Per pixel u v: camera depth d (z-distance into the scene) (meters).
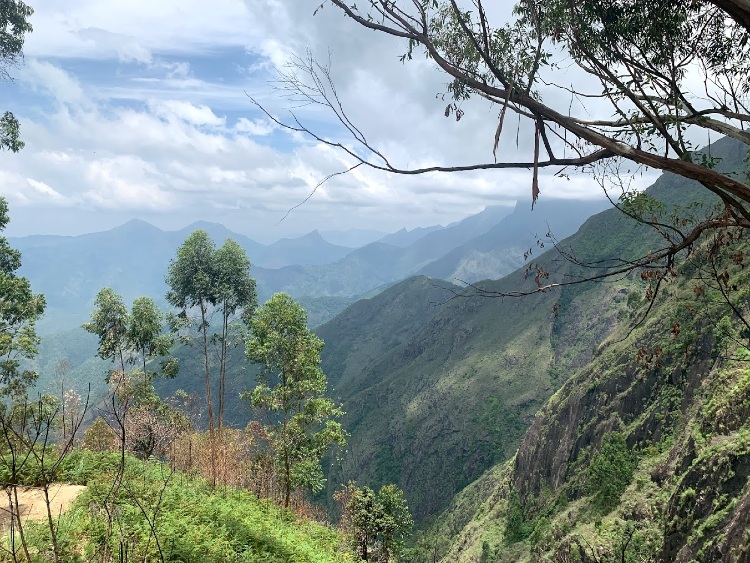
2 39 19.98
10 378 29.03
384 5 4.60
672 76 5.04
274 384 33.16
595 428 99.00
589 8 4.83
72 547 10.56
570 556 62.97
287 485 31.25
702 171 3.75
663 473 63.47
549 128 4.32
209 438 35.97
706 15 5.36
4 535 10.61
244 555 13.76
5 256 32.03
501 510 114.88
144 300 43.34
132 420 32.41
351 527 48.16
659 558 40.81
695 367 78.31
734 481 35.66
